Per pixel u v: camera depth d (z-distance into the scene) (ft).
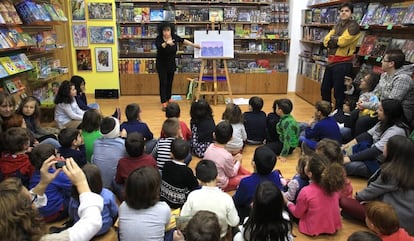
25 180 7.86
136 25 22.04
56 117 13.06
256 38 22.48
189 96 20.74
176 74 22.25
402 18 12.25
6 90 12.01
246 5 22.58
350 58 15.25
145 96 21.80
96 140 9.21
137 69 21.80
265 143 13.16
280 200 5.40
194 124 11.85
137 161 8.16
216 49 19.49
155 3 22.04
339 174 7.35
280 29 23.04
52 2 17.31
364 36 15.58
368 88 12.83
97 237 6.72
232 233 6.60
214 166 7.05
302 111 18.54
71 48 20.75
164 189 7.63
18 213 3.44
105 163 8.78
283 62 23.68
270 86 22.89
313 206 7.42
